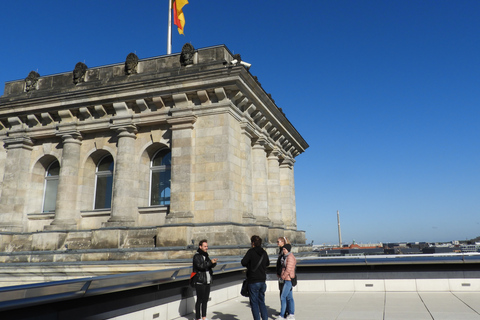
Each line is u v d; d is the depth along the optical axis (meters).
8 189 30.33
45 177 32.16
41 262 24.45
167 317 13.55
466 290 18.58
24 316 8.46
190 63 28.02
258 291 11.95
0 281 24.41
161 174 29.41
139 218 28.03
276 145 37.41
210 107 26.88
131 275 11.05
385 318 13.15
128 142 28.48
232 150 26.86
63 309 9.44
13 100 31.16
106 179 30.58
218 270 16.42
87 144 30.31
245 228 26.73
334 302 16.69
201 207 25.80
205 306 12.93
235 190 26.62
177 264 21.98
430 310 14.29
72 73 31.73
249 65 29.58
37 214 30.03
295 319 13.38
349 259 20.12
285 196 39.88
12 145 31.34
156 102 27.95
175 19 35.72
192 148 26.66
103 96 28.59
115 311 11.13
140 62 29.73
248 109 29.83
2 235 28.67
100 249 24.80
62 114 30.08
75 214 29.27
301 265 20.11
